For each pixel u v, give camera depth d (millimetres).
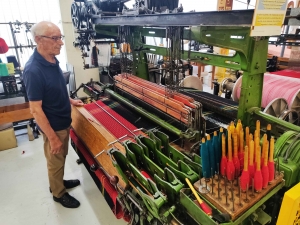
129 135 1743
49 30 1645
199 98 2299
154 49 2135
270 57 3641
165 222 1018
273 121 1468
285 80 2801
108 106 2348
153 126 1878
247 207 906
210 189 981
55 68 1827
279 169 1087
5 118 3113
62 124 1944
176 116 1537
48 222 2008
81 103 2445
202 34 1442
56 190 2129
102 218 2035
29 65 1675
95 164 1945
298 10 1100
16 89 3244
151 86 1918
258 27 971
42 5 3953
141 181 1226
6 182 2539
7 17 3725
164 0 1931
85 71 4340
